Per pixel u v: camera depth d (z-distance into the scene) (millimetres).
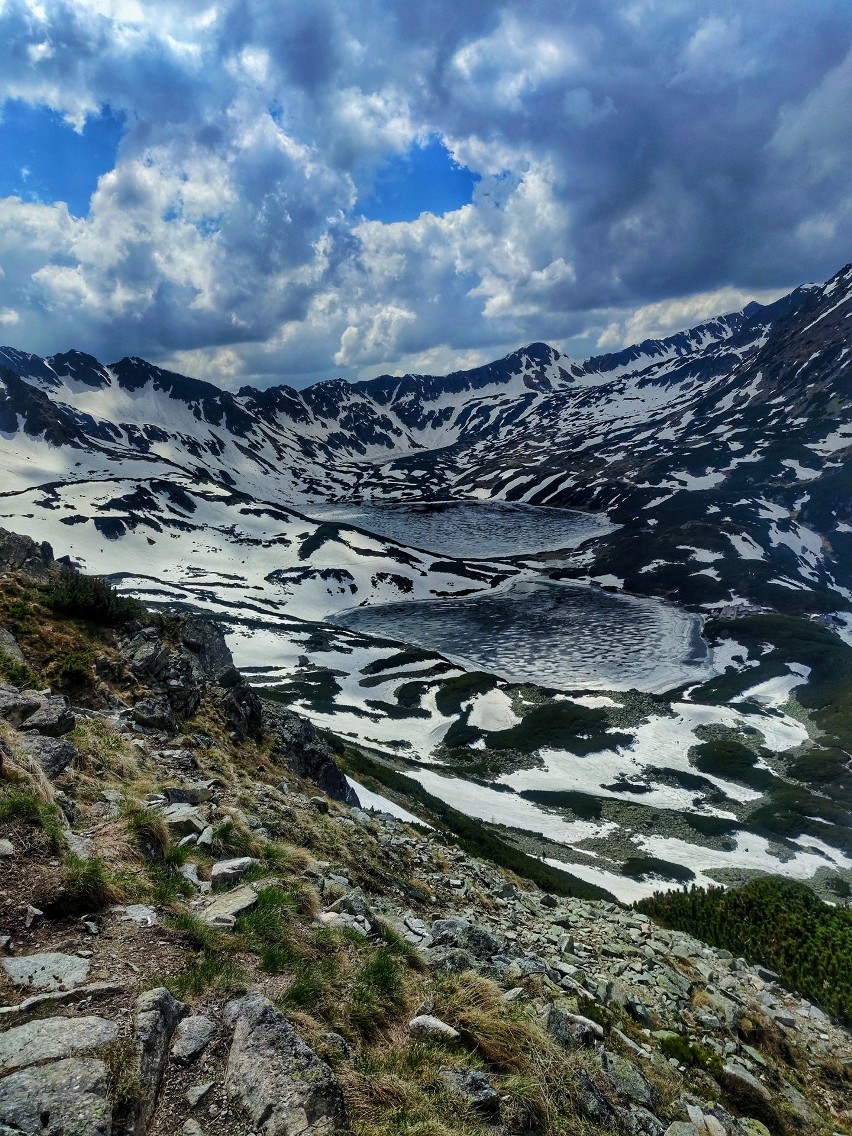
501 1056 7367
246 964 7137
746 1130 9312
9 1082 4551
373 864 15656
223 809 12523
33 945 6320
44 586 23250
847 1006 17484
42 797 8898
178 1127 4844
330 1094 5352
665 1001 13969
